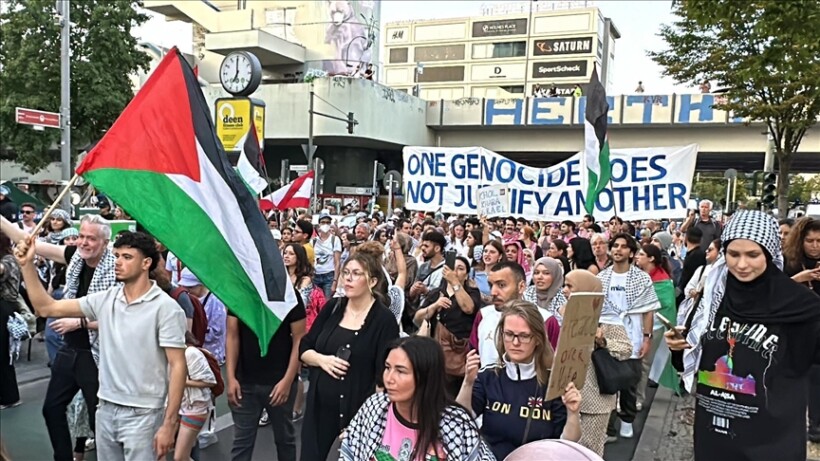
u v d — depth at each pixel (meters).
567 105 36.12
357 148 37.50
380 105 33.75
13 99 23.53
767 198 13.89
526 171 10.89
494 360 4.23
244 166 9.56
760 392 3.07
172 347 3.60
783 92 11.86
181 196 3.73
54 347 5.63
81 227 4.53
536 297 5.18
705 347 3.33
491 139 38.97
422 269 7.44
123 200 3.57
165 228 3.65
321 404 4.01
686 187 9.40
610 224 11.77
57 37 23.56
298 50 41.09
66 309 3.65
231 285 3.81
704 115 33.25
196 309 5.06
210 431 5.67
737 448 3.12
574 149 37.47
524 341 3.21
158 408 3.66
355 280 3.98
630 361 4.61
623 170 9.73
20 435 5.57
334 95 31.91
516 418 3.26
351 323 4.06
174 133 3.77
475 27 86.69
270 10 42.75
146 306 3.63
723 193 56.72
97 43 24.59
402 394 2.71
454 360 5.09
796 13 6.81
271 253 4.07
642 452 5.68
